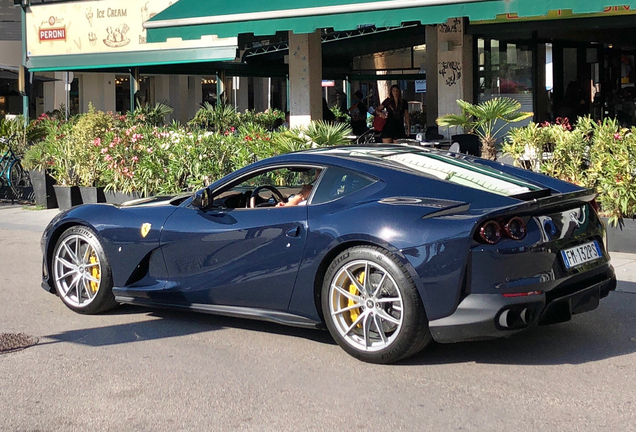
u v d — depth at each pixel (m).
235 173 5.64
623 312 6.02
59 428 3.93
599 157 8.32
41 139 15.05
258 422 3.97
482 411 4.04
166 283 5.82
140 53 18.23
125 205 6.38
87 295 6.26
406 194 4.84
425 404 4.16
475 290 4.43
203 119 17.27
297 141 10.71
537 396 4.24
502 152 10.09
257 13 11.13
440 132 13.72
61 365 4.97
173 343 5.44
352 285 4.91
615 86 15.74
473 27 13.26
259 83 33.31
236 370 4.82
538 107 13.62
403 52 21.44
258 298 5.34
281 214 5.23
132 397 4.37
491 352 5.04
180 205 5.91
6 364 5.00
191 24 11.83
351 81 24.22
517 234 4.46
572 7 8.98
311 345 5.32
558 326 5.65
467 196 4.70
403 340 4.63
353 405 4.17
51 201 13.27
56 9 19.45
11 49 27.25
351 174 5.10
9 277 7.85
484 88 13.79
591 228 5.00
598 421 3.88
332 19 10.56
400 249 4.55
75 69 19.55
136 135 12.02
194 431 3.87
